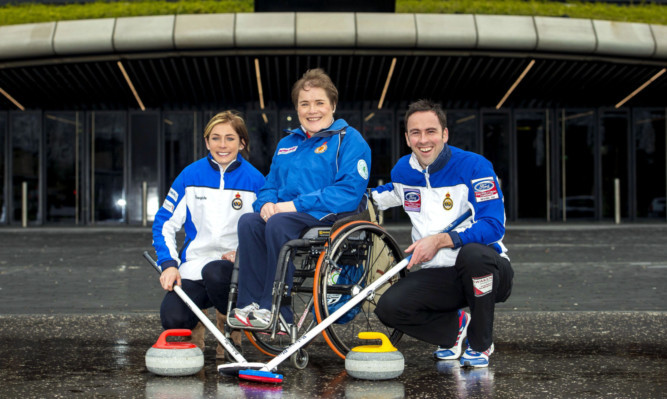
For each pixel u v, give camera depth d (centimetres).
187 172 432
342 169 404
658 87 2106
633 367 393
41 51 1908
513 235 1542
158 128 2138
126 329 518
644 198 2167
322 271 378
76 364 405
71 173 2138
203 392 339
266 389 346
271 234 379
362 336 374
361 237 405
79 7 2169
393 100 2134
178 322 410
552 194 2161
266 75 2014
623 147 2166
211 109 2142
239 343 433
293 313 395
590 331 507
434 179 416
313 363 414
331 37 1869
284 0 1936
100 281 818
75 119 2138
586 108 2162
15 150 2134
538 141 2164
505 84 2078
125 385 354
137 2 2194
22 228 1902
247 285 385
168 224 427
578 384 353
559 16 2092
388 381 362
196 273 423
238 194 430
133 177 2139
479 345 396
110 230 1798
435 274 409
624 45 1962
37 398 327
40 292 732
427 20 1908
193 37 1873
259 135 2123
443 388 347
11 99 2083
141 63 1969
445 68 1998
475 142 2167
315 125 414
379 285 385
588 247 1234
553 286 765
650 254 1111
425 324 412
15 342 472
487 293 391
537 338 483
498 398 326
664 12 2241
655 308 621
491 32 1911
